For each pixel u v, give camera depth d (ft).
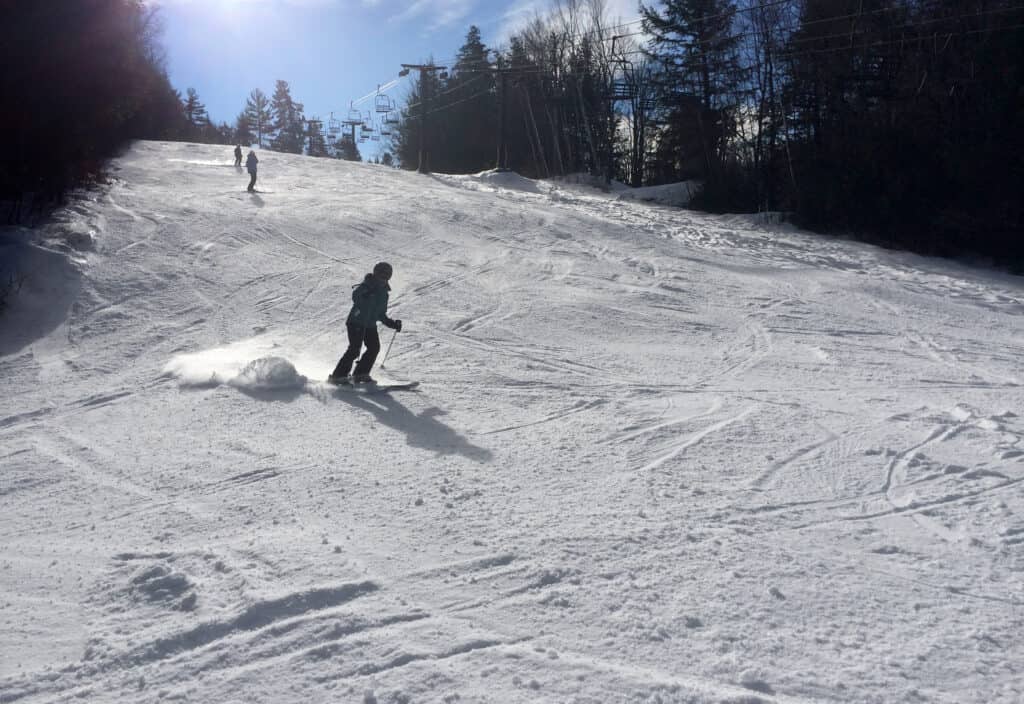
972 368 32.65
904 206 76.84
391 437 22.54
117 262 43.80
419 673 10.77
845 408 26.12
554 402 26.53
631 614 12.37
